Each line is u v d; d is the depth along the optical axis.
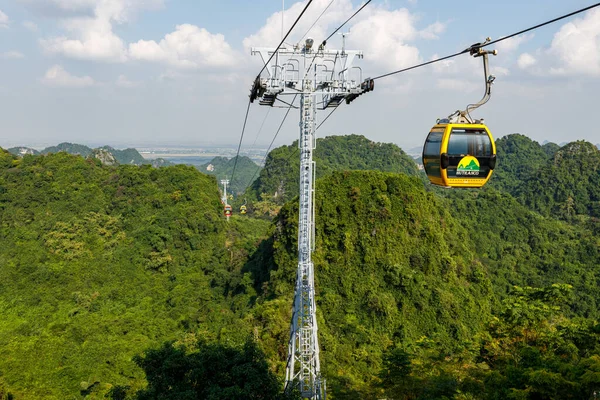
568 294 30.62
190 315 43.59
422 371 23.73
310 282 21.03
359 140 118.62
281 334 30.89
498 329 27.77
